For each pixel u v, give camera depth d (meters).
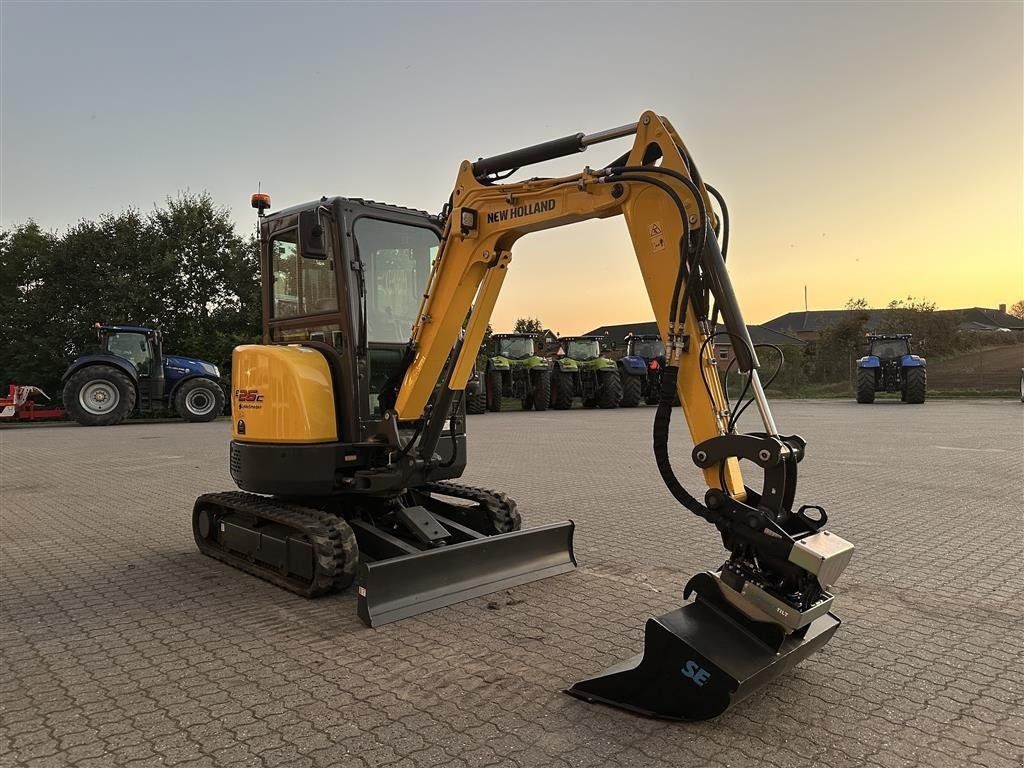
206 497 5.54
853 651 3.52
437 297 4.29
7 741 2.71
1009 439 12.70
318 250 4.58
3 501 7.97
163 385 19.33
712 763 2.52
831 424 15.73
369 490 4.52
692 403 3.23
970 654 3.48
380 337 4.91
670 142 3.25
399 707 2.97
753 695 3.05
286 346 4.91
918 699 3.01
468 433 14.92
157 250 29.56
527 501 7.48
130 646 3.69
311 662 3.46
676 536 5.96
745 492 3.16
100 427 18.06
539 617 4.05
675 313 3.17
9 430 17.41
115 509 7.49
